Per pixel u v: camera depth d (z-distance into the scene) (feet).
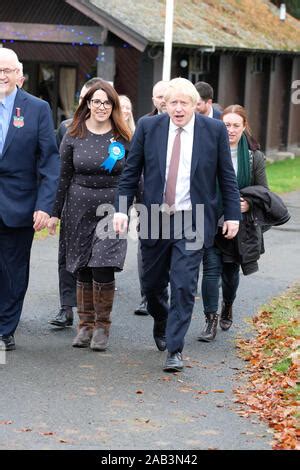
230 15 93.76
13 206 24.39
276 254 42.63
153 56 70.54
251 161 27.09
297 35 105.09
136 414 20.33
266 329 28.09
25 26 71.92
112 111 25.31
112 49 70.44
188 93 23.18
